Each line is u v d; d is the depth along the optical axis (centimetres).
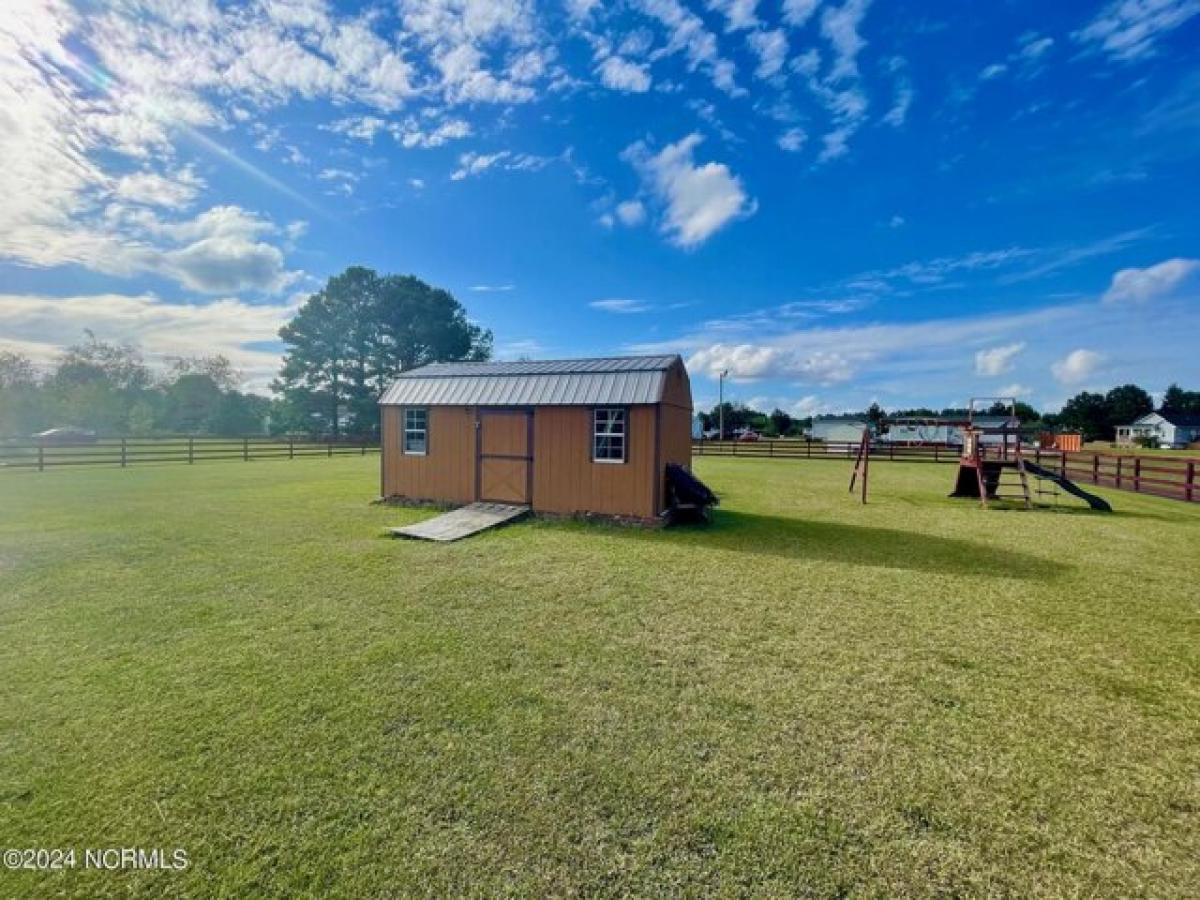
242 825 247
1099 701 370
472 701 357
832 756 303
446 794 268
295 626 486
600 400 1003
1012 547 824
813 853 235
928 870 227
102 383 4941
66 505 1137
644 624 500
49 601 548
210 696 362
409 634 469
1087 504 1301
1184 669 419
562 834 243
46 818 251
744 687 381
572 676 395
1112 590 612
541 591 594
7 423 4338
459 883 217
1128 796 275
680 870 224
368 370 4141
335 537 850
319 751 302
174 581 616
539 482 1065
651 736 319
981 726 337
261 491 1382
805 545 830
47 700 356
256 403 5334
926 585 627
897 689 382
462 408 1130
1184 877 226
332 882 217
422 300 4253
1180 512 1179
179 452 2672
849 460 2805
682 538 880
